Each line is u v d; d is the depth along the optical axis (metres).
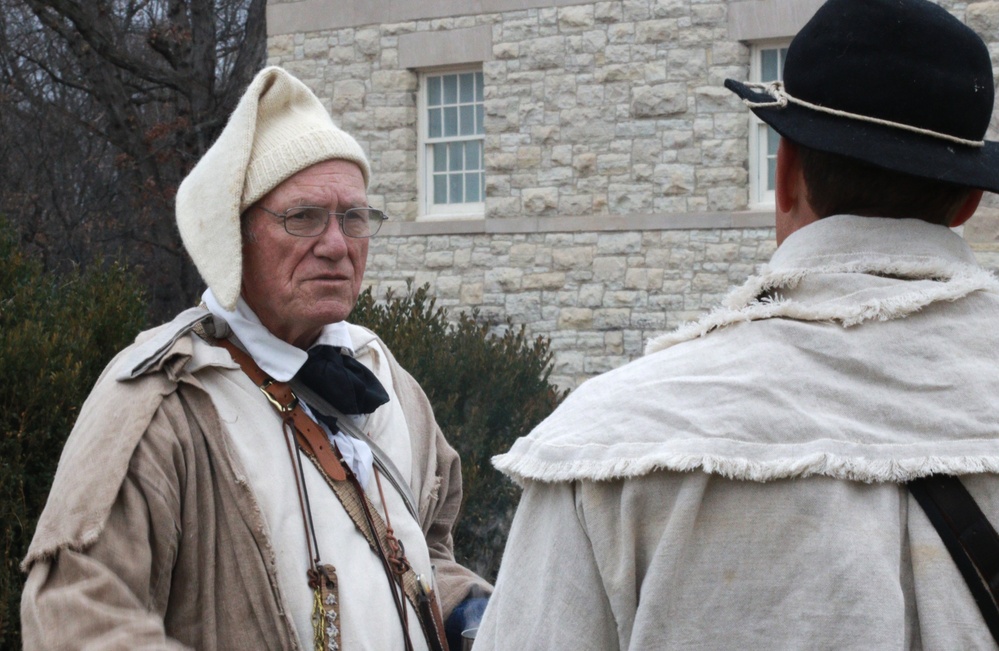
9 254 5.04
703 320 1.52
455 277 12.40
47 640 1.98
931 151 1.43
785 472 1.32
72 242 20.33
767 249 11.02
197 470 2.24
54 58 20.98
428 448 2.76
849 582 1.28
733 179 11.19
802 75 1.50
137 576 2.09
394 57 12.69
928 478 1.33
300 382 2.47
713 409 1.39
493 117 12.17
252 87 2.46
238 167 2.39
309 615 2.28
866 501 1.33
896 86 1.44
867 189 1.47
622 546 1.37
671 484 1.36
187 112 20.47
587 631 1.39
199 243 2.39
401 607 2.41
